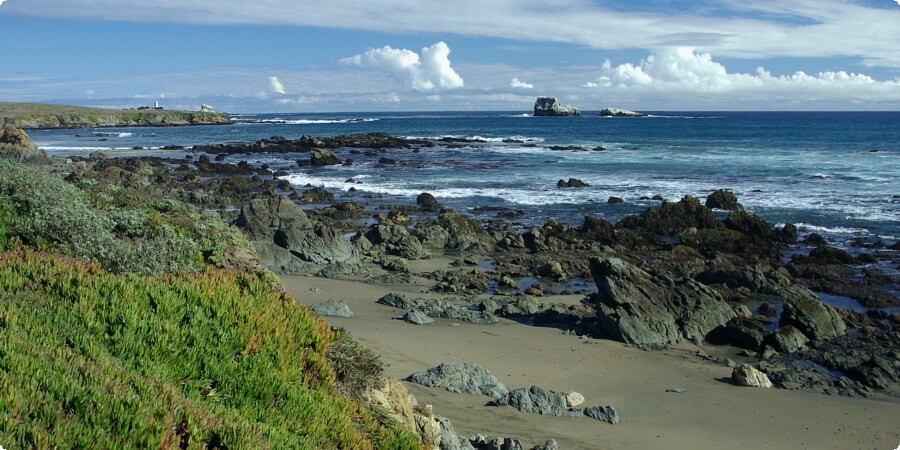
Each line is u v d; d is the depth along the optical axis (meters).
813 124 156.00
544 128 142.62
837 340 18.70
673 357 17.52
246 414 7.54
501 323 19.92
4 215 12.02
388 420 9.14
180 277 9.79
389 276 25.52
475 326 19.39
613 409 13.43
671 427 13.04
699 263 27.66
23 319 7.50
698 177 54.19
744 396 14.93
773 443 12.51
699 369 16.66
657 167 61.09
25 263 8.77
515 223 37.38
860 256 28.22
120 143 92.00
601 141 94.94
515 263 28.64
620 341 18.61
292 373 8.53
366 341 17.02
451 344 17.38
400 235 32.06
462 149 82.81
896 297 23.08
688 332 19.02
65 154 72.31
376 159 71.12
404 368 15.18
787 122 172.38
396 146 84.75
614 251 30.77
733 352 18.31
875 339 18.64
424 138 100.56
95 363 6.90
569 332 19.11
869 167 58.94
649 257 29.38
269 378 8.19
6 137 60.78
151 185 46.06
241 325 8.87
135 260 11.70
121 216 13.29
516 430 12.18
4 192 12.71
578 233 33.31
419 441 9.12
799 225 35.72
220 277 10.17
